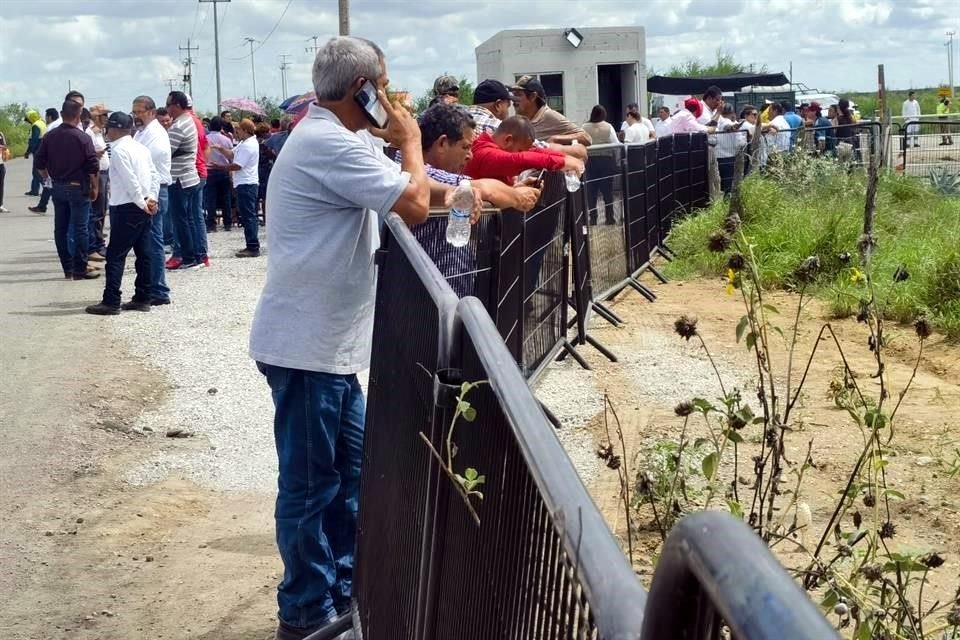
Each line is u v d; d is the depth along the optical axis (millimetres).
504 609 2076
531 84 9891
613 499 5410
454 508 2682
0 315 11500
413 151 3953
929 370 8273
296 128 3953
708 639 1067
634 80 26984
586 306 8945
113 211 11297
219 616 4625
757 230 13219
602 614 1254
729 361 8398
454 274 5234
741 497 5371
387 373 3816
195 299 12227
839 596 3184
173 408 7676
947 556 4770
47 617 4652
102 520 5695
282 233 3932
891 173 16391
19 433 7113
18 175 43781
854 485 4297
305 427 4000
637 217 11828
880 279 10633
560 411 7062
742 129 18766
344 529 4406
